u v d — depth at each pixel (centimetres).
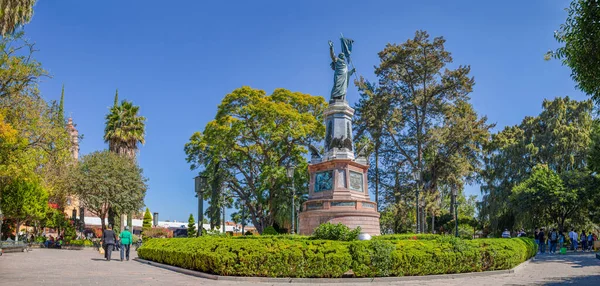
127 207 4491
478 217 5091
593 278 1606
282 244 1555
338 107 2867
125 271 1792
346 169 2698
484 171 4972
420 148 4453
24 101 2752
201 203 2209
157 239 2392
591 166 3141
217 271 1545
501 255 1817
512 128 5312
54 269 1798
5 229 4553
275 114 4009
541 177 4012
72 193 4459
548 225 4572
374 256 1552
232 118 4059
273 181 4116
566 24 1390
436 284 1460
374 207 2758
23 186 3894
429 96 4559
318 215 2591
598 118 2075
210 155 4291
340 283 1472
